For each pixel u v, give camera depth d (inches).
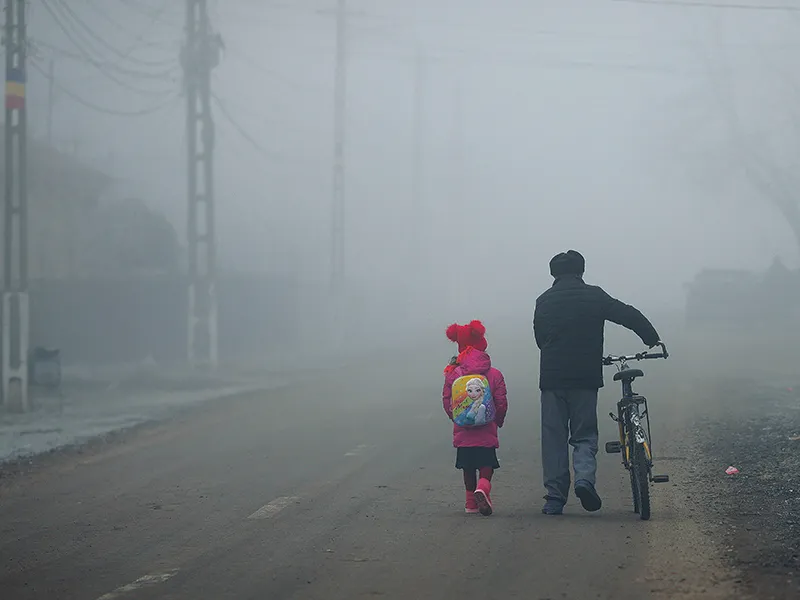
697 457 1839.3
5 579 1056.2
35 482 1729.8
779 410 2561.5
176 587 1004.6
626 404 1353.3
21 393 2847.0
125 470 1824.6
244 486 1611.7
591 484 1311.5
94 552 1173.1
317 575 1039.6
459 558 1103.0
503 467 1780.3
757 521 1275.8
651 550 1124.5
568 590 963.3
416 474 1706.4
